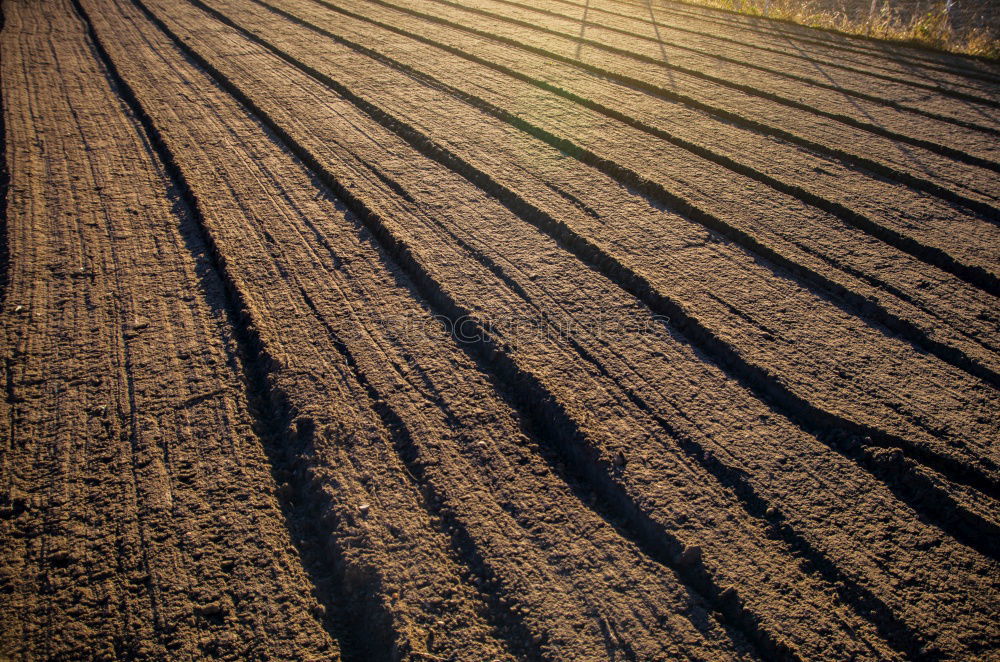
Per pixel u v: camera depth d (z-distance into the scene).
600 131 9.38
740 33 15.34
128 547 3.86
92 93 10.57
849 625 3.58
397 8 16.97
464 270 6.32
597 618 3.59
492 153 8.59
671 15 17.20
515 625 3.56
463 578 3.79
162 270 6.32
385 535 3.97
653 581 3.79
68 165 8.18
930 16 14.98
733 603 3.68
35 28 14.36
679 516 4.11
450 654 3.42
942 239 7.03
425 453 4.50
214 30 14.43
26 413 4.73
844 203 7.64
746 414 4.90
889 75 12.28
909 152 9.02
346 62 12.17
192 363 5.23
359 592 3.76
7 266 6.28
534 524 4.08
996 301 6.21
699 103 10.48
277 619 3.57
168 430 4.63
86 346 5.36
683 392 5.06
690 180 8.08
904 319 5.85
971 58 13.50
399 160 8.44
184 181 7.79
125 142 8.88
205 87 10.90
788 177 8.22
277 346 5.37
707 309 5.90
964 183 8.19
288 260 6.44
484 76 11.59
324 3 17.30
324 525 4.08
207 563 3.81
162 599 3.62
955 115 10.37
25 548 3.84
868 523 4.13
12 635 3.44
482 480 4.34
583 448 4.55
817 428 4.85
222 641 3.45
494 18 16.22
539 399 4.94
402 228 6.91
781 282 6.39
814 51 13.89
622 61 12.70
